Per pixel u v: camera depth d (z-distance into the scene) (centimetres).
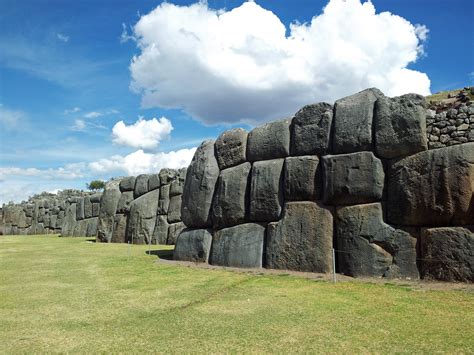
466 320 651
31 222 3962
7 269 1244
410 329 614
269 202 1213
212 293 879
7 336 613
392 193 1015
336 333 602
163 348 558
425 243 952
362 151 1063
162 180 2180
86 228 2912
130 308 763
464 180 911
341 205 1090
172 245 2025
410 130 987
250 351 541
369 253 1012
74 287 962
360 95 1110
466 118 941
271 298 820
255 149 1292
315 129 1155
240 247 1242
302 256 1111
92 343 581
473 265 883
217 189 1373
